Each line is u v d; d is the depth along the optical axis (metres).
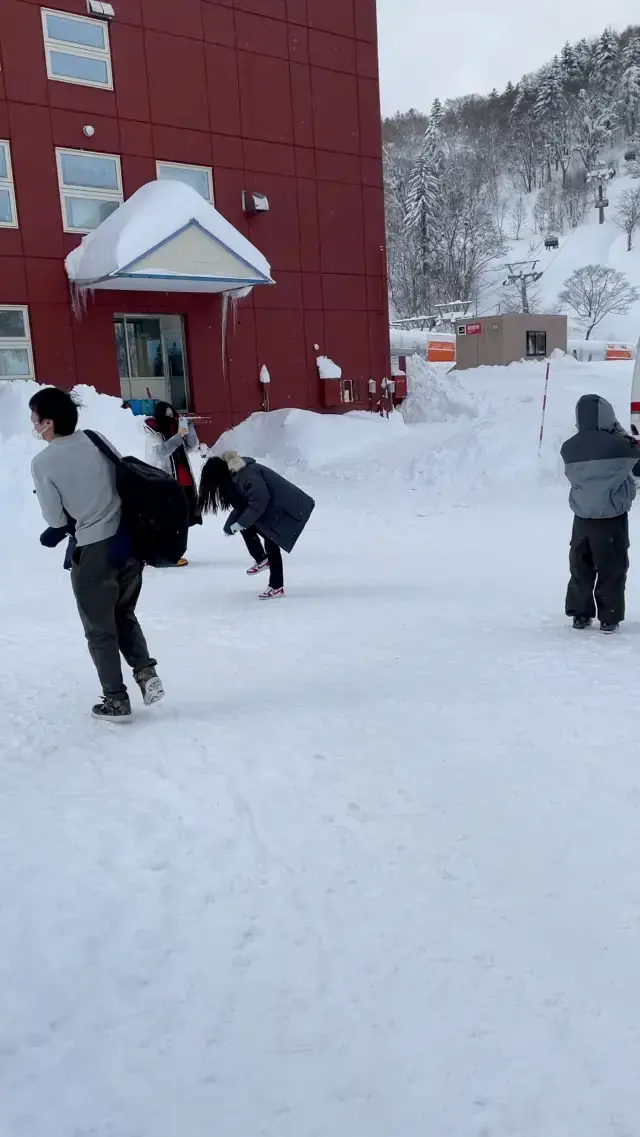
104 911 2.48
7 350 15.53
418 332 53.41
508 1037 1.95
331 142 19.77
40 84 15.50
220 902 2.52
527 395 20.86
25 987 2.15
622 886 2.57
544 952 2.26
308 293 19.67
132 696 4.57
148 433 8.75
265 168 18.72
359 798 3.18
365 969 2.21
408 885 2.59
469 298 108.69
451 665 4.91
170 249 15.45
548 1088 1.80
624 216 131.00
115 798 3.22
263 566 7.83
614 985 2.12
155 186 16.03
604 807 3.08
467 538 9.78
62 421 3.92
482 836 2.88
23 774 3.46
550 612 6.23
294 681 4.71
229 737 3.83
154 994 2.12
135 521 3.97
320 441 17.34
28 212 15.53
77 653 5.47
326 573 8.04
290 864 2.73
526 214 144.75
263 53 18.47
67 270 15.85
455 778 3.35
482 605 6.51
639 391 12.23
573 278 102.00
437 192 111.12
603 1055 1.89
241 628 5.96
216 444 18.36
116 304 16.64
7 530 10.13
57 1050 1.93
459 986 2.13
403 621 6.04
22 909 2.48
